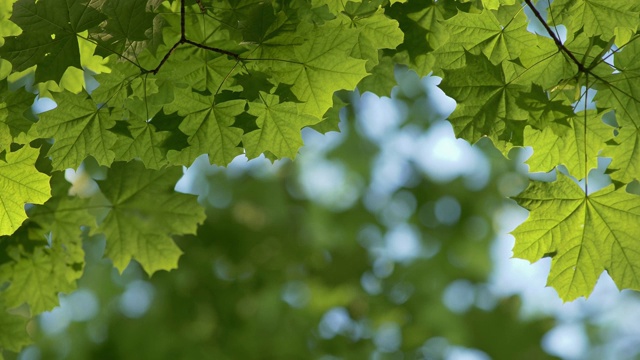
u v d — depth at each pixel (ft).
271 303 25.79
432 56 11.80
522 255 11.15
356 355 25.61
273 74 9.86
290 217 28.94
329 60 9.75
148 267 13.61
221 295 24.90
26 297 13.46
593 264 11.18
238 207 27.50
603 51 9.96
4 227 10.71
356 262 27.96
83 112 10.09
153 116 10.25
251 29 9.66
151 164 10.55
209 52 9.96
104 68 12.23
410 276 28.43
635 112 10.61
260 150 10.44
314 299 27.58
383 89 12.61
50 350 25.27
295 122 10.25
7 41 9.77
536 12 10.18
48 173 12.29
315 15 10.78
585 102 10.23
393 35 10.89
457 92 10.25
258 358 24.70
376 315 27.55
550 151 10.98
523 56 10.62
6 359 24.97
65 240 13.19
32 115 14.67
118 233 13.41
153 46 9.79
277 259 26.99
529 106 10.16
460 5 11.33
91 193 23.43
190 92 9.70
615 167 10.89
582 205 10.85
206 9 9.98
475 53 10.98
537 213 10.89
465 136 10.36
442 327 27.63
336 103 11.95
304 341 25.43
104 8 9.67
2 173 10.31
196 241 25.58
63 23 9.84
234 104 9.80
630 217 10.80
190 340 24.44
